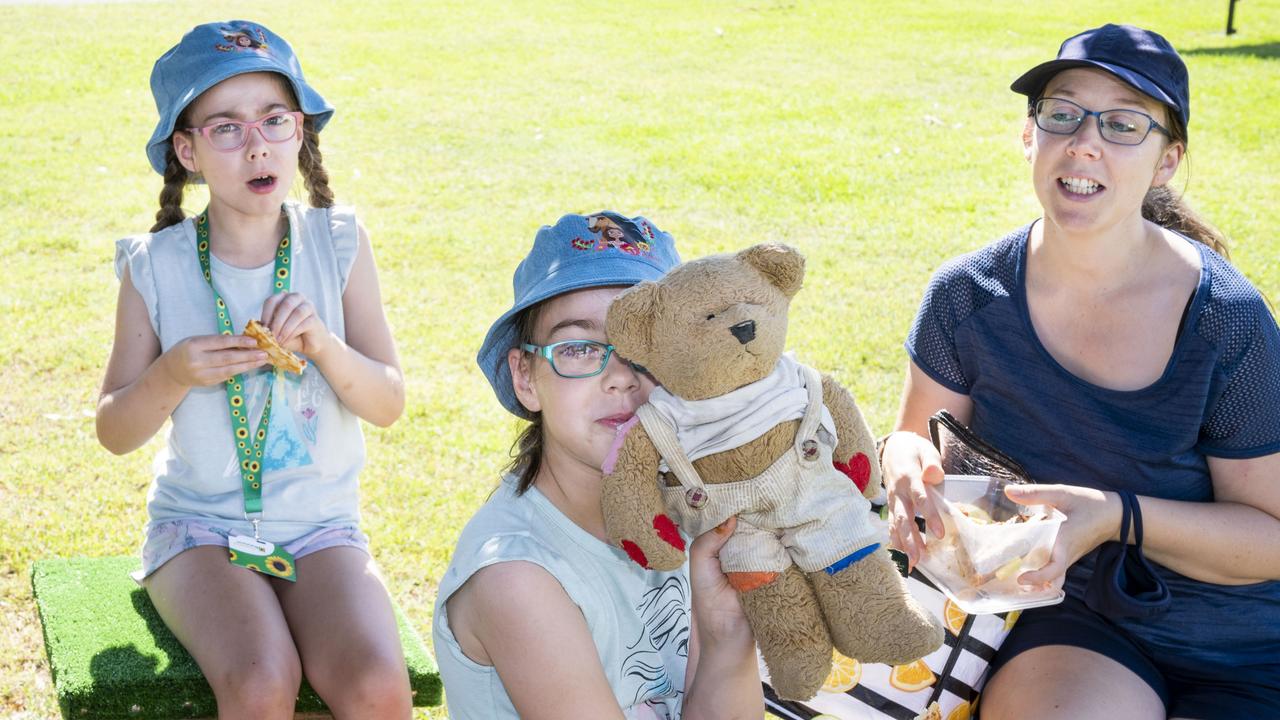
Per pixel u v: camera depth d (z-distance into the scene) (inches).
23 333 222.8
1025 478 101.4
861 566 73.2
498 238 290.4
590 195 329.4
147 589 111.9
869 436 77.1
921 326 114.1
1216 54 534.6
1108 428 103.3
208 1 638.5
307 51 514.9
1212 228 110.2
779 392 72.2
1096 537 96.4
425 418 194.2
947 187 339.6
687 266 72.2
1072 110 99.4
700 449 71.7
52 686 127.5
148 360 120.0
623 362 77.9
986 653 101.2
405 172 348.8
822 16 637.3
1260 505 100.3
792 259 71.6
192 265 121.6
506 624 75.7
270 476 116.4
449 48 534.3
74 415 191.0
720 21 616.7
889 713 100.8
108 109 408.2
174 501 115.4
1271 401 98.1
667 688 85.0
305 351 115.2
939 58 529.0
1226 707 95.7
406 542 156.5
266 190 119.5
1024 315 106.7
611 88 465.1
